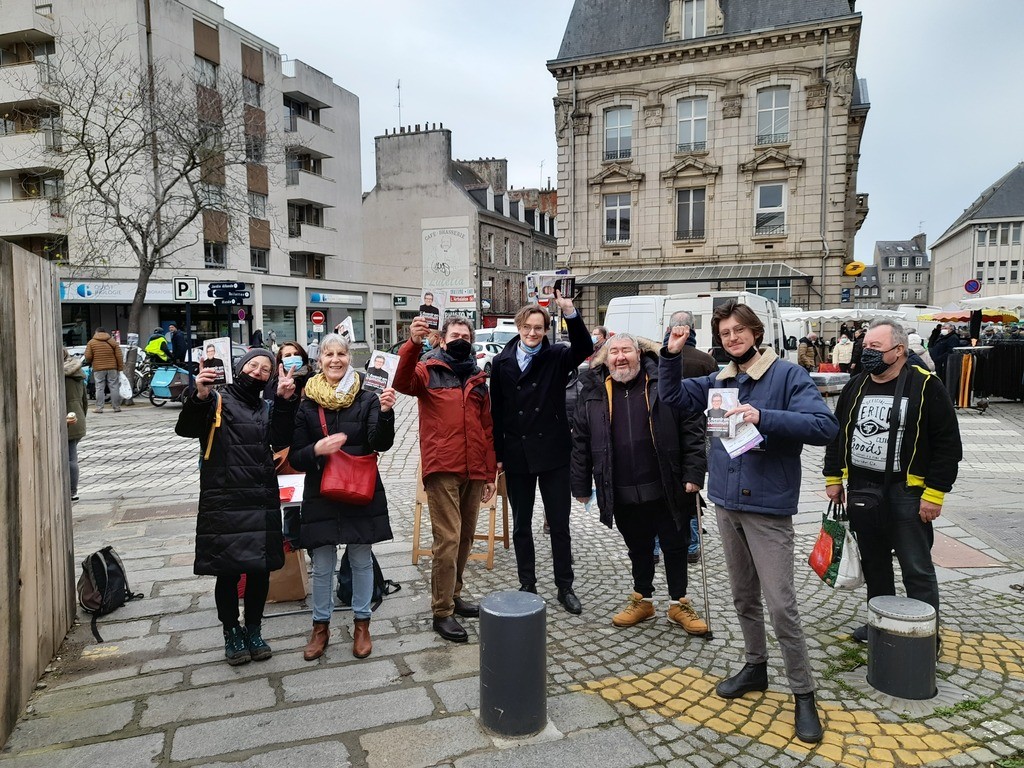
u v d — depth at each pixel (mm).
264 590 3752
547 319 4348
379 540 3742
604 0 27922
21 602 3217
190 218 19391
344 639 3984
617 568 5211
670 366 3438
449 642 3924
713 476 3291
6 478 3012
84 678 3535
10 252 3135
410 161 43219
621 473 3965
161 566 5289
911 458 3426
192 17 26891
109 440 12055
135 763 2801
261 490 3590
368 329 37594
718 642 3898
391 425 3719
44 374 3680
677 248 27016
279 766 2768
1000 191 88625
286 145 30500
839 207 25062
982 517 6352
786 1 25281
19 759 2834
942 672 3498
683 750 2867
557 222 28641
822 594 4562
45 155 24359
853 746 2893
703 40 25594
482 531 6297
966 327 24109
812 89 24844
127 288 25688
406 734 2986
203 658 3752
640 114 27031
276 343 28250
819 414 2902
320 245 34594
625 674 3525
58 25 24719
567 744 2906
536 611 2953
